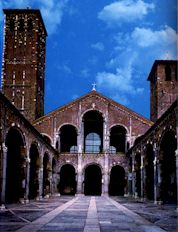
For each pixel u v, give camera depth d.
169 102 70.00
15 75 71.62
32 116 69.88
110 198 55.72
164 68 71.19
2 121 30.52
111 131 75.69
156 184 39.91
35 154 48.50
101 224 19.59
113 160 68.00
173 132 32.22
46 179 57.16
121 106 69.88
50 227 18.17
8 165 40.00
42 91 77.62
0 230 16.97
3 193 30.95
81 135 68.81
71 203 40.84
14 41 72.94
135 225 19.20
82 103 69.94
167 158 38.59
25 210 29.80
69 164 67.88
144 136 47.91
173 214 26.23
